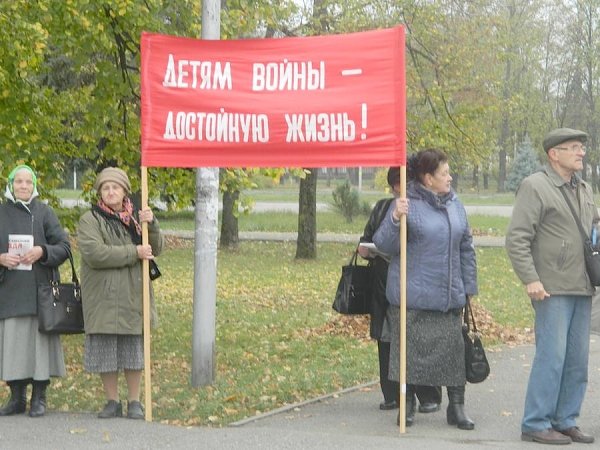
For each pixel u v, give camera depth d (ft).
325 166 29.25
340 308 30.66
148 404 29.91
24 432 27.86
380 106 28.76
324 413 31.50
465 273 28.78
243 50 29.81
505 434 28.09
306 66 29.32
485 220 159.12
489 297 68.69
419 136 71.46
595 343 47.01
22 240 29.78
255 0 49.01
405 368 28.17
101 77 47.21
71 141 53.01
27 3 41.73
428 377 28.25
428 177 28.55
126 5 42.45
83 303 29.50
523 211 26.73
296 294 71.20
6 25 40.34
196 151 30.09
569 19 252.62
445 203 28.53
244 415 31.53
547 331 26.84
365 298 30.68
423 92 72.13
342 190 150.10
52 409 32.65
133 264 29.68
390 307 29.09
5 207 30.07
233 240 109.50
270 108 29.55
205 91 30.01
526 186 26.89
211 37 35.60
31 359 29.91
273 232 137.39
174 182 49.70
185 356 46.47
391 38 28.71
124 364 30.09
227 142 29.91
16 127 46.50
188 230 138.21
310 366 41.96
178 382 37.96
